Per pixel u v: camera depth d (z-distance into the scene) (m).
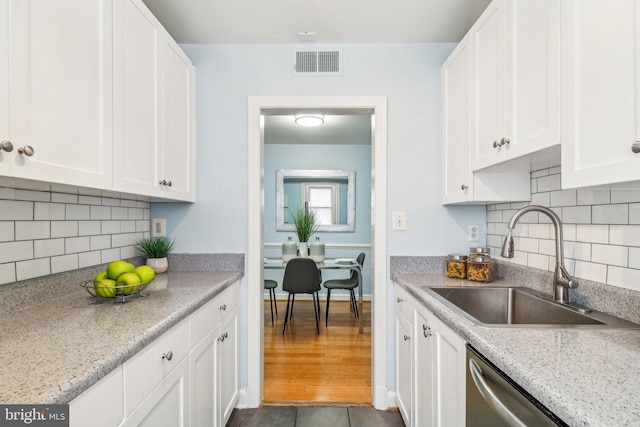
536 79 1.06
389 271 1.94
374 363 1.94
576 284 1.19
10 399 0.55
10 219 1.07
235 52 1.96
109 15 1.12
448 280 1.70
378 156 1.94
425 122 1.95
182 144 1.75
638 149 0.68
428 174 1.95
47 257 1.22
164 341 1.00
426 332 1.31
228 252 1.94
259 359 1.95
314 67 1.95
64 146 0.93
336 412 1.88
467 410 0.95
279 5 1.61
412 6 1.62
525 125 1.12
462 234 1.95
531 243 1.55
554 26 0.97
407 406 1.64
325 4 1.60
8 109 0.76
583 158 0.86
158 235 1.95
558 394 0.57
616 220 1.09
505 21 1.24
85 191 1.22
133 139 1.28
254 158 1.94
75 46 0.97
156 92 1.46
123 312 1.05
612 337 0.86
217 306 1.51
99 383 0.70
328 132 3.95
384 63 1.95
